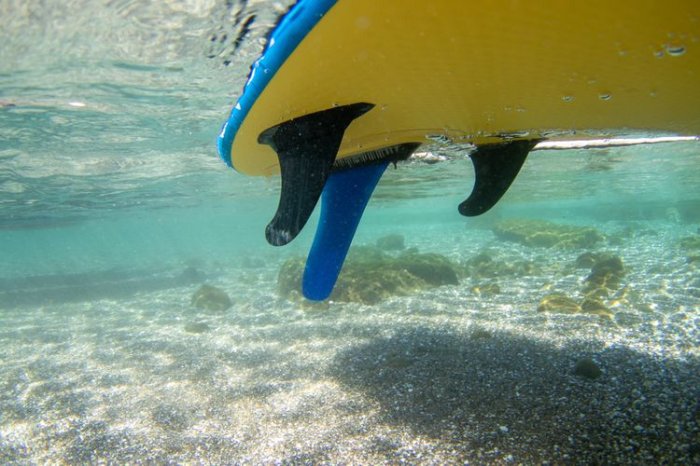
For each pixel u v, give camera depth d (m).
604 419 0.50
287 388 0.69
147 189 2.39
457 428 0.51
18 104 0.92
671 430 0.46
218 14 0.58
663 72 0.33
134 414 0.65
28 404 0.72
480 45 0.31
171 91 0.88
